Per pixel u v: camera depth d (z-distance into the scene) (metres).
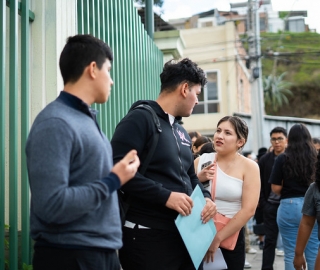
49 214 1.85
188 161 2.89
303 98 41.28
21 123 3.35
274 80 41.25
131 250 2.66
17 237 3.16
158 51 7.54
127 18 5.82
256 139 15.28
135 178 2.56
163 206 2.68
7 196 3.73
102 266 2.04
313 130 18.31
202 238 2.75
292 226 4.60
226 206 3.43
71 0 3.97
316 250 4.28
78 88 2.11
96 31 4.68
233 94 23.16
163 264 2.65
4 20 3.11
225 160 3.55
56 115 1.95
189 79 2.82
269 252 5.59
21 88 3.37
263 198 5.77
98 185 1.92
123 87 5.47
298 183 4.59
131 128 2.62
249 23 16.03
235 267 3.43
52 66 3.66
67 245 1.96
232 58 23.17
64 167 1.88
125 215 2.66
